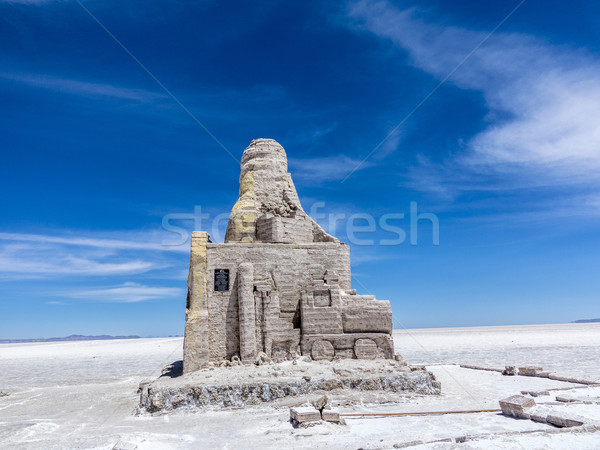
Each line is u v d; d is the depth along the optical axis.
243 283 28.41
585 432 15.80
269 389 23.39
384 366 26.38
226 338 28.17
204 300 28.06
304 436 17.11
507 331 140.38
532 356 52.88
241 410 22.06
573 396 22.70
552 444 14.68
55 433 19.61
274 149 36.00
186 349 26.73
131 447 15.86
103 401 28.33
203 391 22.91
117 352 91.62
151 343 130.25
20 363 71.94
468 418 19.33
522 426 17.61
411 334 134.75
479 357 53.66
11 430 20.56
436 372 35.03
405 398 23.48
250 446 16.23
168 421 20.69
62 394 32.59
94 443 17.45
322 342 28.47
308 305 29.11
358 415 20.08
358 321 29.23
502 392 25.62
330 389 23.88
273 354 28.05
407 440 16.06
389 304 29.67
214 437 17.70
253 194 34.09
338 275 31.06
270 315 28.42
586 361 45.47
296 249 30.81
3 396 32.78
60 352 100.19
